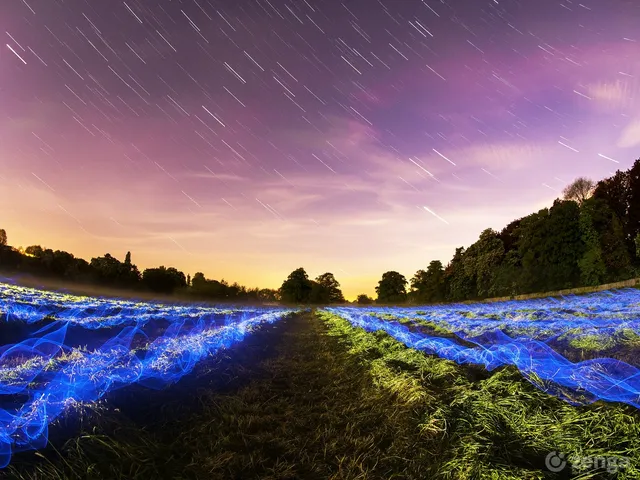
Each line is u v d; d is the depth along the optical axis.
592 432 5.83
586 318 19.06
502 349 11.98
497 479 4.80
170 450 5.68
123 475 4.82
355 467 5.34
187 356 11.06
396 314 41.59
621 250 44.22
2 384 7.23
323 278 147.75
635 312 19.92
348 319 33.72
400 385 8.44
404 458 5.54
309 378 10.70
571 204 48.97
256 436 6.36
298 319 42.69
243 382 9.80
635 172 45.84
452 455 5.39
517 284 53.81
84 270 76.94
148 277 92.75
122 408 6.72
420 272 100.00
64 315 19.62
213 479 5.04
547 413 6.59
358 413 7.50
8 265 60.97
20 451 4.98
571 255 48.09
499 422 6.47
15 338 13.09
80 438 5.26
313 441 6.30
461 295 70.56
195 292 100.00
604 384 7.82
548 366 9.36
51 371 8.38
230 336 17.06
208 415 7.11
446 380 9.01
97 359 9.46
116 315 23.58
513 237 67.31
